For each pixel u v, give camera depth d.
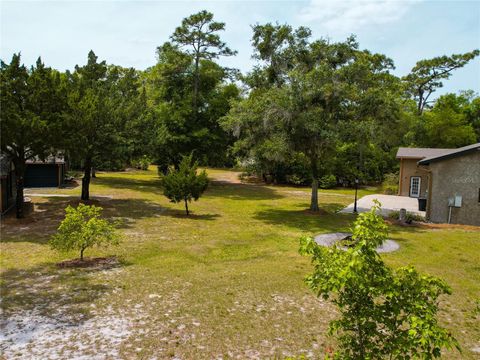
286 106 16.86
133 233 14.29
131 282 8.77
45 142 15.57
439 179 17.89
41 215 17.30
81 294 7.97
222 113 31.69
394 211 19.95
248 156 22.97
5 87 15.16
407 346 3.35
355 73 18.00
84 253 11.23
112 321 6.75
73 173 34.84
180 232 14.79
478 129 42.97
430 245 13.09
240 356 5.71
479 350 6.09
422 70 44.75
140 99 25.03
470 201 17.31
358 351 3.82
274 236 14.41
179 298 7.88
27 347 5.81
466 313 7.53
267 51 21.14
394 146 40.56
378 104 18.03
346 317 3.80
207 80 32.94
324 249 3.83
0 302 7.49
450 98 41.81
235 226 16.38
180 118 30.16
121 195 24.72
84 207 10.30
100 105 19.06
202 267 10.23
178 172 18.75
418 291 3.61
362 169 37.25
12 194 20.69
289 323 6.85
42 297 7.79
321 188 34.88
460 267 10.59
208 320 6.89
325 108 17.97
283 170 35.97
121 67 39.06
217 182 36.69
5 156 18.03
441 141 39.16
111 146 19.84
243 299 7.92
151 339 6.14
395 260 11.14
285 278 9.29
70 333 6.28
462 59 42.25
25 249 11.64
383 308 3.67
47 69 16.36
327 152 19.61
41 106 15.86
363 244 3.60
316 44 19.61
